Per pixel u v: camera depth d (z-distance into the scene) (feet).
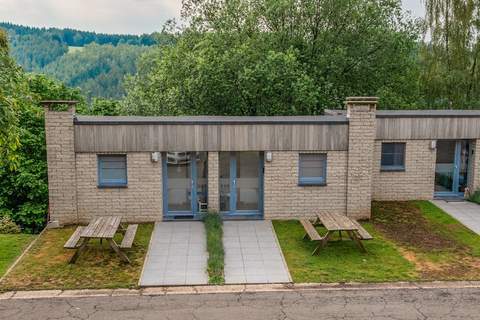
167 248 41.88
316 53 82.69
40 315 30.40
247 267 37.93
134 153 47.57
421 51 95.81
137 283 34.94
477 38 93.25
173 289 34.24
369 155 48.98
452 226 47.88
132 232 41.34
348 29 82.43
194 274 36.58
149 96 99.04
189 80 75.25
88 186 47.78
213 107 78.02
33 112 62.75
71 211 47.93
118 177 48.37
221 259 38.55
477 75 94.07
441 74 93.91
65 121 46.42
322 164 49.60
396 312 30.86
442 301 32.42
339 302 32.27
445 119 55.16
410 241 43.80
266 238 44.42
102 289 34.06
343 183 49.49
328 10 80.07
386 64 83.82
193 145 47.85
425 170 56.13
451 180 57.47
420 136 55.31
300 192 49.42
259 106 76.69
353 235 40.91
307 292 33.76
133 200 48.42
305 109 75.15
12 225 50.24
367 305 31.83
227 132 47.88
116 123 46.88
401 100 84.23
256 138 48.16
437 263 38.81
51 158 46.91
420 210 52.95
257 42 78.43
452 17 93.35
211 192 48.98
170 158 48.88
